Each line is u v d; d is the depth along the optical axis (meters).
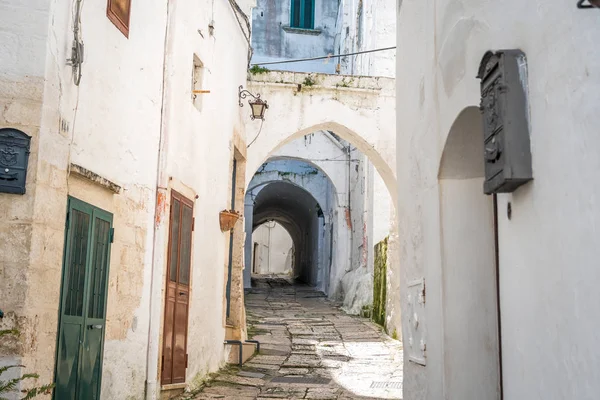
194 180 9.12
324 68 25.92
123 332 6.92
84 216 5.93
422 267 6.25
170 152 7.98
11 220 4.84
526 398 3.74
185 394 8.52
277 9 26.06
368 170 18.19
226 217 10.58
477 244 5.61
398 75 7.58
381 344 13.38
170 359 8.11
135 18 7.11
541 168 3.51
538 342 3.57
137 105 7.19
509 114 3.69
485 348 5.46
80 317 5.87
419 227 6.39
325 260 24.88
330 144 21.17
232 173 11.62
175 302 8.30
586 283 3.03
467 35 4.83
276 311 18.69
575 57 3.13
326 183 24.53
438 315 5.60
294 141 20.98
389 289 14.88
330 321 16.53
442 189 5.65
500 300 4.24
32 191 4.88
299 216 32.19
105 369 6.49
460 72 5.00
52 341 5.16
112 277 6.64
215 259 10.39
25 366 4.76
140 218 7.32
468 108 4.85
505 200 4.13
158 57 7.78
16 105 4.93
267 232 45.50
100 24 6.16
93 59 6.02
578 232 3.10
